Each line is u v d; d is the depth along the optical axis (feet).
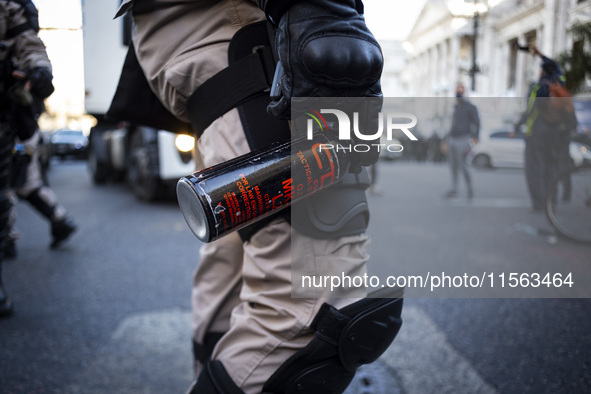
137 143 22.26
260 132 3.02
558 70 11.10
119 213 18.94
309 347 2.93
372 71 2.53
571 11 37.58
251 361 3.06
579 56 24.67
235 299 4.25
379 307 3.04
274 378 3.00
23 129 6.76
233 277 4.22
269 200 2.63
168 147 19.72
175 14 3.34
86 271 10.93
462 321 7.28
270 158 2.68
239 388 3.05
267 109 2.79
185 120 3.69
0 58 6.18
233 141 3.08
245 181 2.58
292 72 2.53
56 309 8.55
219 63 3.19
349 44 2.44
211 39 3.24
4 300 8.15
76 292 9.46
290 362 2.96
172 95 3.47
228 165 2.65
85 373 6.21
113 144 29.04
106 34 17.69
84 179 36.45
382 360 6.22
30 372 6.24
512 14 88.79
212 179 2.56
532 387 5.42
